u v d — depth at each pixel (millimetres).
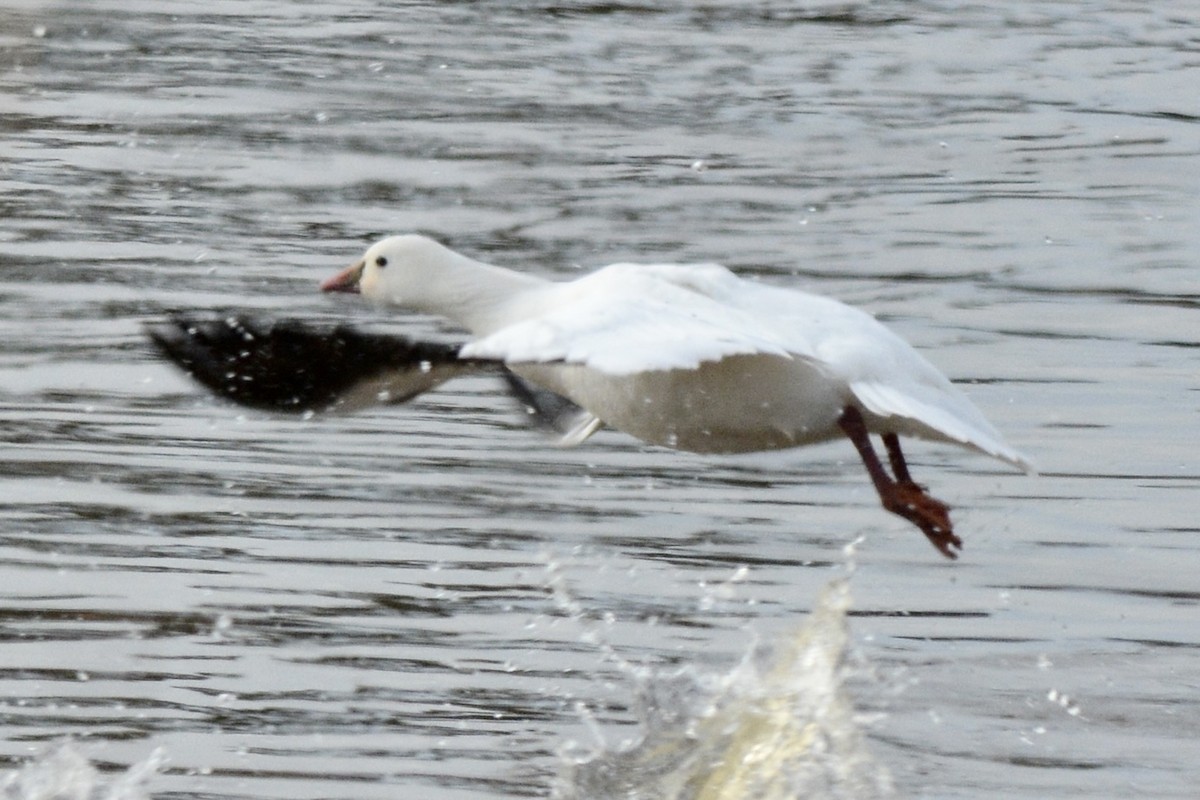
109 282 17422
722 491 13305
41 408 14336
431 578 11680
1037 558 12242
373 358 8852
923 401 8672
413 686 10219
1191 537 12641
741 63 27953
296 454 13672
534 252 19094
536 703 10094
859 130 24422
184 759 9359
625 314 7828
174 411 14383
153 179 21047
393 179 21469
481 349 7613
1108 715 10070
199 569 11656
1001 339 16719
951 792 9273
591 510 12875
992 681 10461
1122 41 30031
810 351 8555
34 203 19891
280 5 30406
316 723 9766
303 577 11609
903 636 11039
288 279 17766
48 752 9391
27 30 27938
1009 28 30859
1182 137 24438
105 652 10484
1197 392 15391
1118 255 19312
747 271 18625
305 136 23078
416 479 13281
